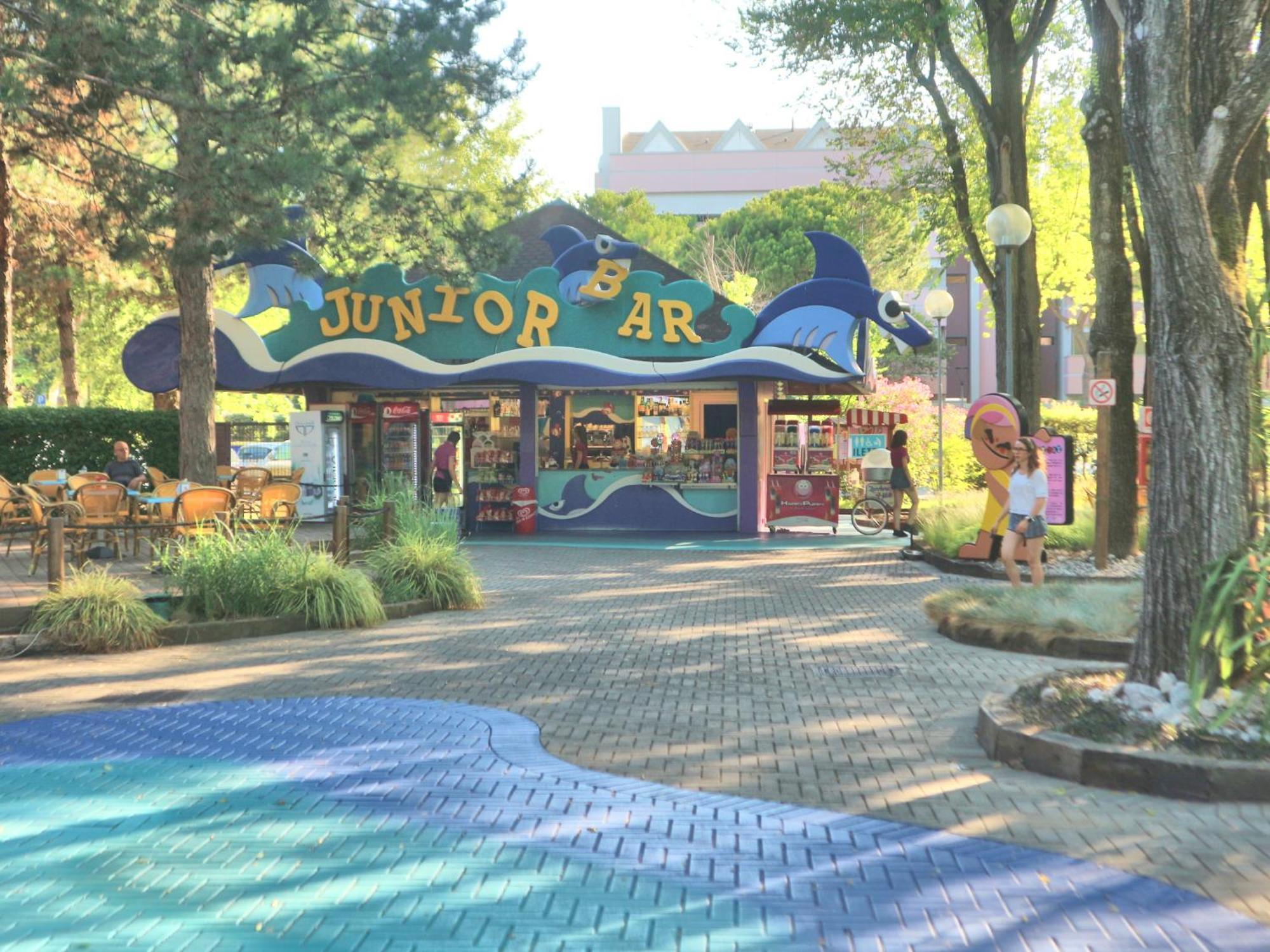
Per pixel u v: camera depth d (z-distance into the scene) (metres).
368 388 25.72
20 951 4.17
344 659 10.36
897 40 20.84
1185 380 7.24
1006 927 4.42
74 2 14.27
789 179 109.88
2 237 24.27
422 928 4.39
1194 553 7.17
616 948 4.22
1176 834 5.53
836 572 17.58
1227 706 6.70
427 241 21.92
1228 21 7.54
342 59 18.44
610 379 23.73
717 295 25.33
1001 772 6.68
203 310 19.11
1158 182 7.25
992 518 17.09
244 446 27.25
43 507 15.49
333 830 5.56
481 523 24.97
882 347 58.31
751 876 4.96
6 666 10.12
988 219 17.91
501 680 9.38
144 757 6.97
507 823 5.68
